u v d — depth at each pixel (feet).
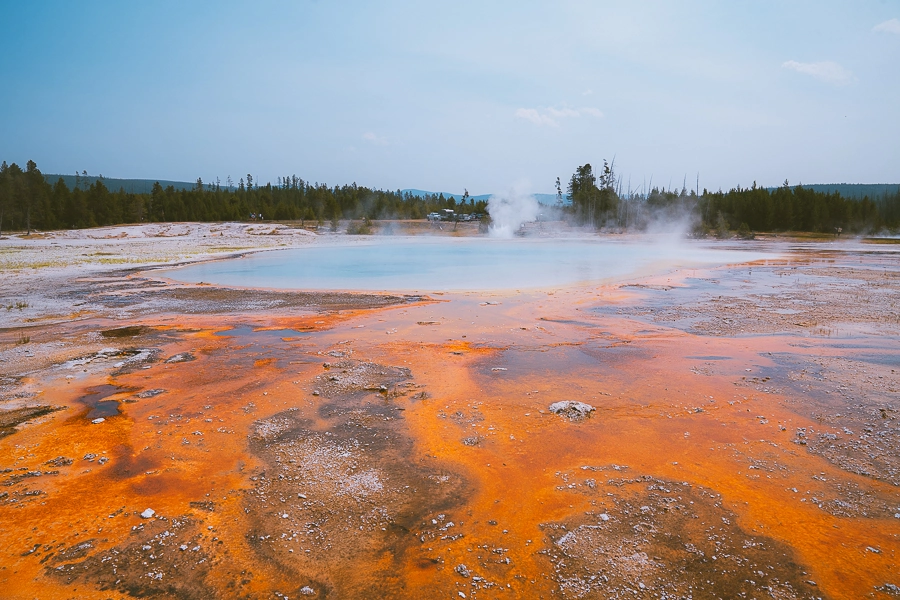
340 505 17.31
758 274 82.84
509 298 59.21
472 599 13.12
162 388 28.96
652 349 36.96
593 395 27.55
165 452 21.17
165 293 65.26
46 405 26.50
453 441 22.16
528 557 14.78
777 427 23.34
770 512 16.88
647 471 19.62
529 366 32.83
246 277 84.43
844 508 17.02
